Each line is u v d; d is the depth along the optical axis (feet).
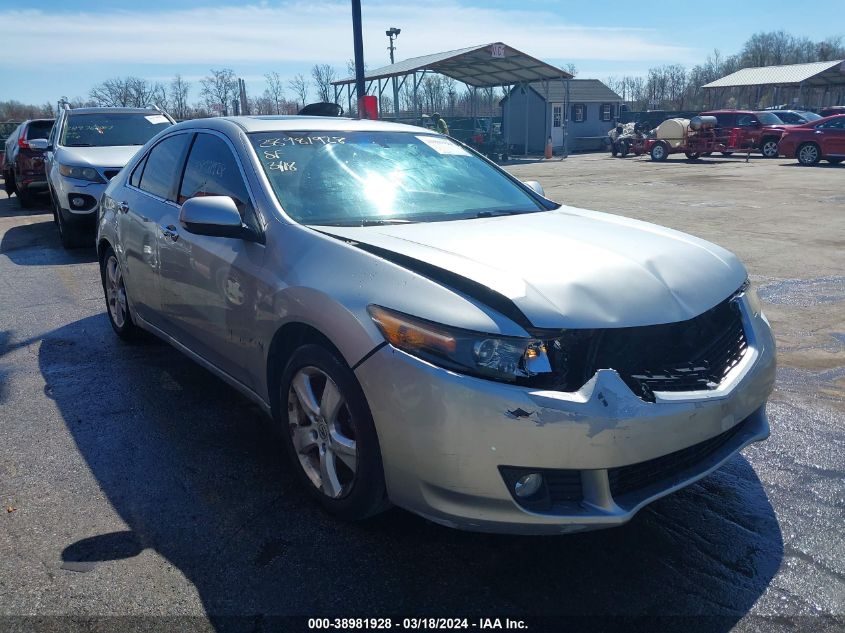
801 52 273.13
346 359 8.96
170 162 14.78
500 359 8.09
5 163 53.11
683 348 8.92
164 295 14.06
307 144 12.71
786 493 10.89
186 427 13.12
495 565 9.17
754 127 86.28
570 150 126.21
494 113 145.48
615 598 8.54
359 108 48.65
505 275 8.75
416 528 9.97
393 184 12.42
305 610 8.32
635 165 83.05
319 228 10.62
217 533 9.82
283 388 10.51
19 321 20.15
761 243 30.19
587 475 8.18
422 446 8.30
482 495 8.18
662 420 8.22
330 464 9.87
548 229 10.91
